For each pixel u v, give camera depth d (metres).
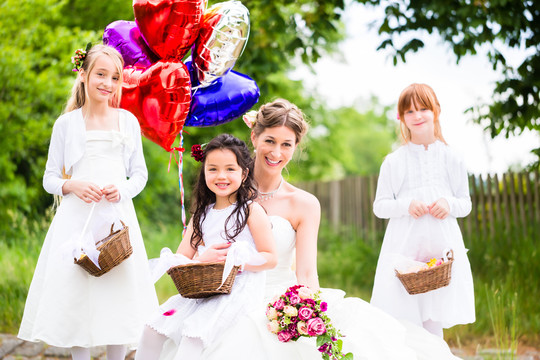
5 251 7.61
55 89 8.98
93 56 3.59
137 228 3.65
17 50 8.76
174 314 2.93
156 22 3.74
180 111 3.86
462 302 3.94
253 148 3.62
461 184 4.13
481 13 6.55
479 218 8.09
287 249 3.22
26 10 8.91
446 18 7.04
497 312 5.31
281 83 14.95
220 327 2.78
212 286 2.80
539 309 5.59
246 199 3.05
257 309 2.87
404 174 4.14
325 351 2.62
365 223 11.24
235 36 3.91
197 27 3.85
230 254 2.79
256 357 2.68
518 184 7.59
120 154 3.66
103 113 3.65
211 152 3.00
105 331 3.39
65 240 3.44
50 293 3.38
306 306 2.71
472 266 7.14
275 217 3.22
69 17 11.30
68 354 4.75
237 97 4.17
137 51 4.02
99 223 3.46
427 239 4.00
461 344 5.23
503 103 7.50
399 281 3.93
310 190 14.03
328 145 20.23
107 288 3.45
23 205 9.41
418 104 4.08
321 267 9.30
